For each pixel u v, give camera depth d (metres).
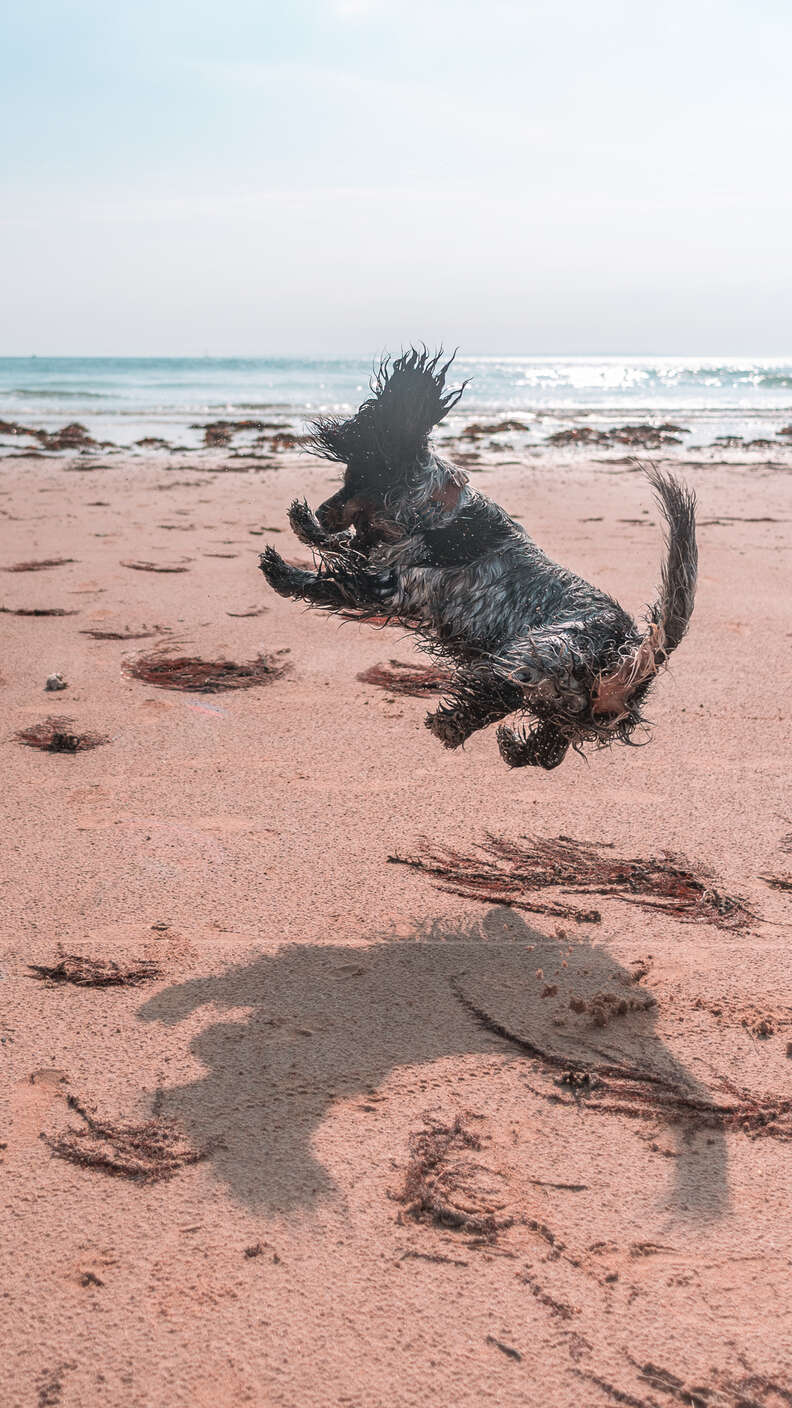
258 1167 1.65
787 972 2.13
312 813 2.71
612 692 2.05
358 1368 1.37
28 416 18.75
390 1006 2.02
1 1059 1.85
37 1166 1.64
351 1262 1.50
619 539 6.30
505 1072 1.86
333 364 65.62
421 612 2.21
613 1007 2.00
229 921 2.25
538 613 2.14
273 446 12.79
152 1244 1.52
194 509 7.46
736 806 2.77
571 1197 1.61
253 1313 1.43
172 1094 1.78
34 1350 1.38
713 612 4.59
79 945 2.15
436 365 2.11
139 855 2.49
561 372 61.19
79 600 4.61
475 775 2.95
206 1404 1.33
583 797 2.82
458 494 2.18
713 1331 1.42
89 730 3.18
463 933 2.25
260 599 4.68
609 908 2.34
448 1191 1.62
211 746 3.10
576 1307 1.45
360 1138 1.71
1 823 2.62
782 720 3.31
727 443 14.29
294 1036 1.93
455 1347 1.39
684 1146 1.71
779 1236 1.55
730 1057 1.90
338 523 2.21
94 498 8.02
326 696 3.51
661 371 64.56
